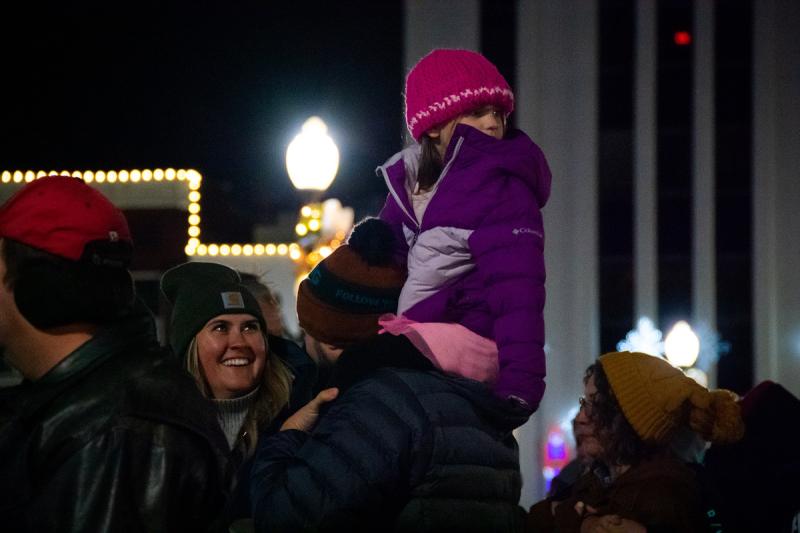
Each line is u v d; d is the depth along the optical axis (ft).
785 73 123.75
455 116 16.39
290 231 66.90
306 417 15.07
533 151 16.11
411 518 13.85
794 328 122.21
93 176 35.01
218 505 13.20
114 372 12.68
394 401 14.11
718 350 122.72
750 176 124.47
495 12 123.34
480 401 14.53
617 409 17.40
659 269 124.26
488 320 15.74
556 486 26.13
